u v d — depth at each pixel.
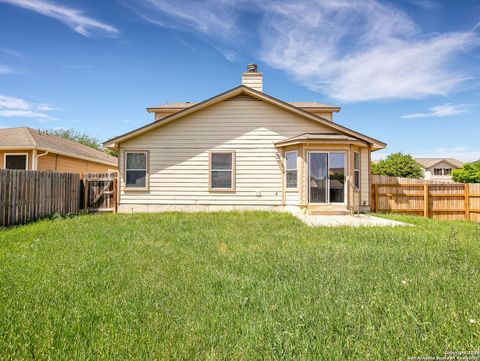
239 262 4.38
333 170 11.34
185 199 12.51
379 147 12.58
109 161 23.12
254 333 2.28
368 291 3.10
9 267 4.13
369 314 2.54
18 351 2.11
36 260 4.50
